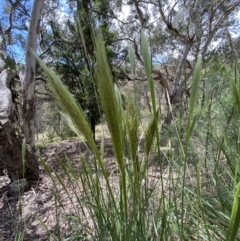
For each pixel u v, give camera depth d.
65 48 7.61
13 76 3.53
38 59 0.47
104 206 0.89
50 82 0.46
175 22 7.86
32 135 3.90
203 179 1.17
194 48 8.80
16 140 2.42
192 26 7.28
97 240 0.94
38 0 3.74
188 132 0.51
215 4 7.23
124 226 0.74
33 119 3.91
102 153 0.80
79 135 0.73
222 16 7.18
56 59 7.55
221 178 1.09
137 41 8.20
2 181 2.94
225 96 1.20
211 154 1.14
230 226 0.45
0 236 1.62
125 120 0.58
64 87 0.47
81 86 7.08
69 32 7.70
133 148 0.58
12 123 2.62
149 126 0.60
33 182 2.65
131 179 0.74
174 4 7.52
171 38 8.90
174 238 0.88
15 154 2.45
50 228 1.55
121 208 0.74
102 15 7.25
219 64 1.29
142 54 0.50
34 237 1.49
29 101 3.88
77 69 6.89
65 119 0.71
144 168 0.67
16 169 2.54
